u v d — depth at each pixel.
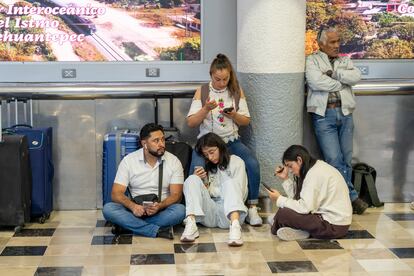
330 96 5.67
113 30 5.98
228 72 5.37
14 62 5.94
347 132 5.74
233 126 5.49
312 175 4.91
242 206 4.98
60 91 5.72
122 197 5.11
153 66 6.04
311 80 5.62
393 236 5.05
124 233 5.13
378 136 6.03
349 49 6.18
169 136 5.64
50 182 5.61
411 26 6.18
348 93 5.70
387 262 4.47
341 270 4.31
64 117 5.78
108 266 4.40
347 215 4.95
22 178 5.16
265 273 4.26
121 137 5.47
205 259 4.53
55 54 5.97
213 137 5.18
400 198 6.12
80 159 5.83
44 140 5.43
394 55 6.21
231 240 4.80
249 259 4.53
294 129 5.68
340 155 5.71
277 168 5.18
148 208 5.00
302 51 5.65
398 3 6.14
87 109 5.79
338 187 4.95
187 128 5.91
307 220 4.89
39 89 5.70
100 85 5.78
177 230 5.21
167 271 4.30
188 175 5.45
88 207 5.88
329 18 6.12
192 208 5.01
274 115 5.62
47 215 5.55
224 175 5.26
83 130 5.81
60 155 5.82
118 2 5.96
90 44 5.99
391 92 5.97
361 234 5.09
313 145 5.96
